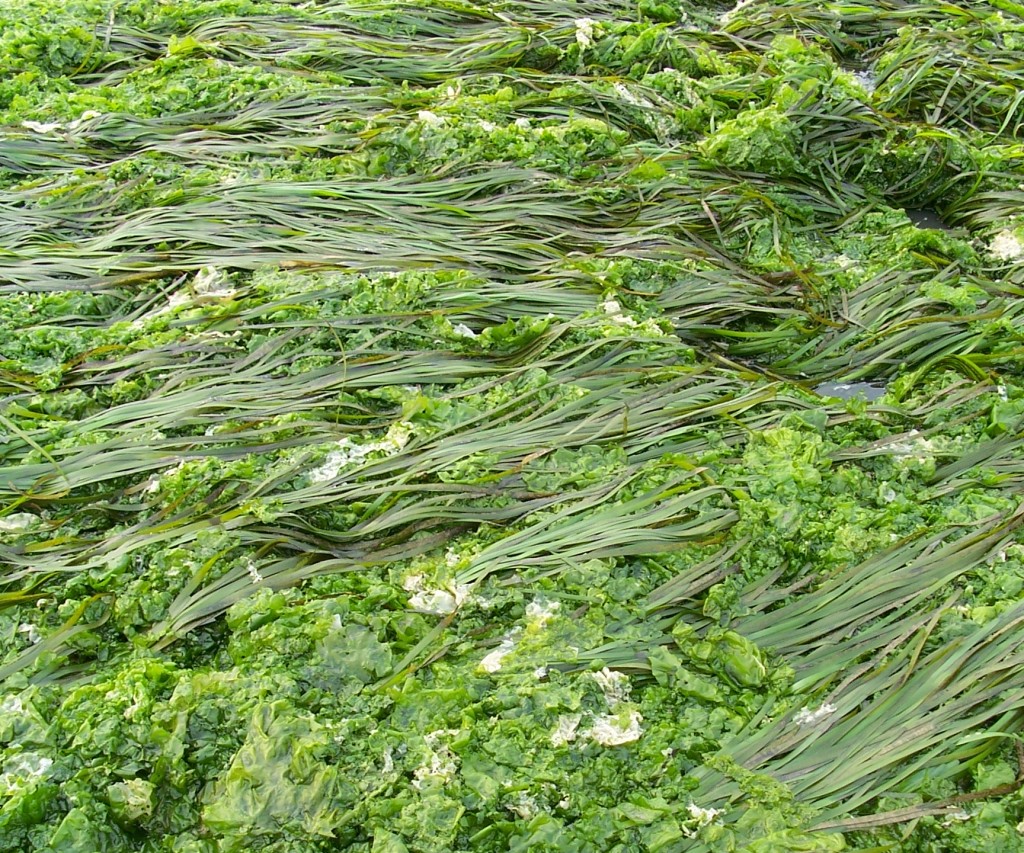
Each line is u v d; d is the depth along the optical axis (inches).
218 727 89.8
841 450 105.0
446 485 100.4
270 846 86.4
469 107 131.5
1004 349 113.5
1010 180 129.9
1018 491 103.0
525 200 123.7
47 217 121.3
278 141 128.9
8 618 95.3
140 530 98.3
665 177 126.5
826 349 116.0
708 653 93.9
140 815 87.6
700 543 98.7
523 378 107.9
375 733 89.9
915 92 141.9
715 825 87.8
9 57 136.3
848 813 89.0
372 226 120.0
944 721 91.8
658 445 104.8
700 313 117.1
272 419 104.3
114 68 141.3
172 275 116.5
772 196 127.4
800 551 98.3
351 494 100.0
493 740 89.7
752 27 154.9
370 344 109.5
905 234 123.7
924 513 101.3
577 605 95.7
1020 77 141.9
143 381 107.7
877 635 95.3
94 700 90.9
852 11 158.7
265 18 147.9
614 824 87.9
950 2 164.6
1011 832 87.7
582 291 115.6
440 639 94.1
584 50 145.3
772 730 91.5
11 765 88.4
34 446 102.1
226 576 96.1
